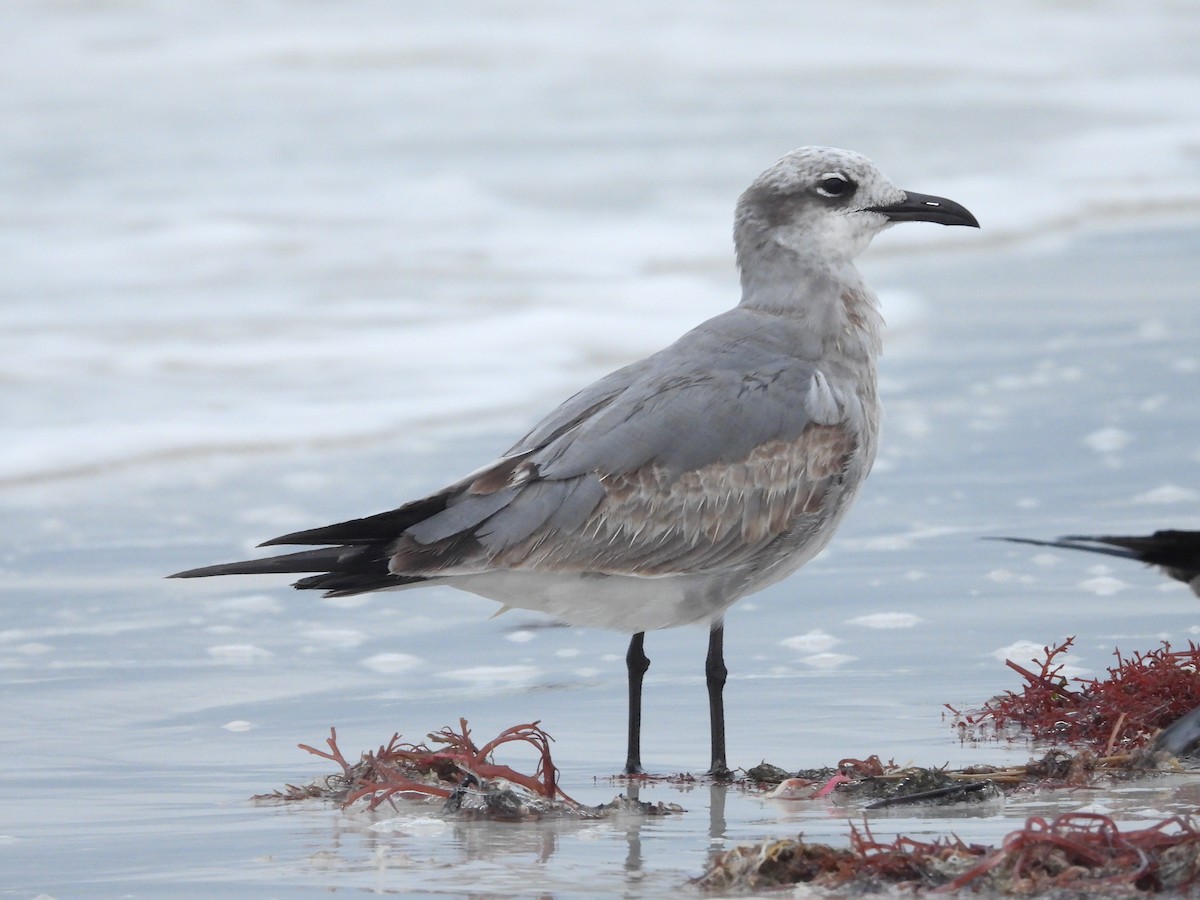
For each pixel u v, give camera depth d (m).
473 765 9.26
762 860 7.55
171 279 23.64
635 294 23.27
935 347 20.62
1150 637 11.78
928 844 7.71
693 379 10.23
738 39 38.25
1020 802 8.78
